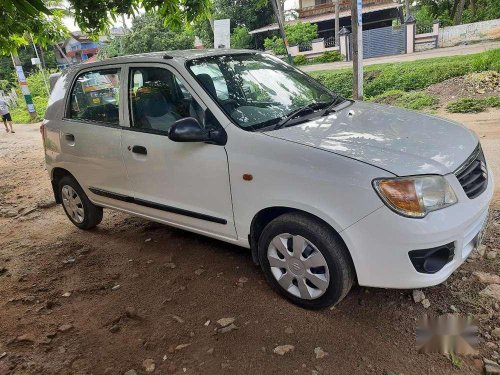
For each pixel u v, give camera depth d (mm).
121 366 2523
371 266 2449
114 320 2973
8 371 2559
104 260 3922
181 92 3246
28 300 3332
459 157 2580
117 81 3693
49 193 6516
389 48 23781
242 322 2791
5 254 4352
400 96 11703
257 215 2883
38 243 4551
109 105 3793
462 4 28047
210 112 3039
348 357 2398
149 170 3461
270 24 32562
